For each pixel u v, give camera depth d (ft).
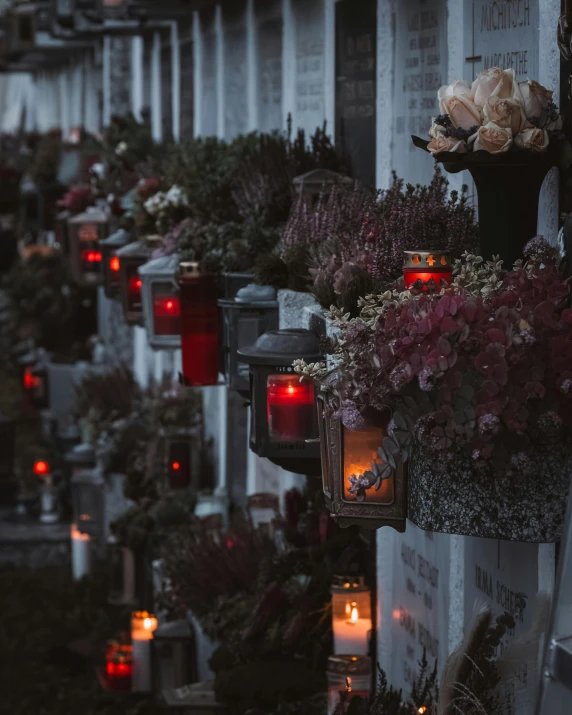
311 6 35.19
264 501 37.63
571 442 16.07
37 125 130.11
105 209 52.75
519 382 15.85
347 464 17.63
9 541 69.15
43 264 83.35
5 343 99.66
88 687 46.26
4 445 80.02
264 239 29.22
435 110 25.11
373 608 29.66
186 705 30.09
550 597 17.03
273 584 30.25
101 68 83.30
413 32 26.27
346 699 23.85
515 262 17.37
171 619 38.81
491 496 16.35
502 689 17.01
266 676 29.09
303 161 31.27
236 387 26.84
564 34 18.01
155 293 32.76
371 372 16.67
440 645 24.99
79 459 59.06
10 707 44.93
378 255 21.38
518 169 17.95
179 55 56.39
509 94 17.63
